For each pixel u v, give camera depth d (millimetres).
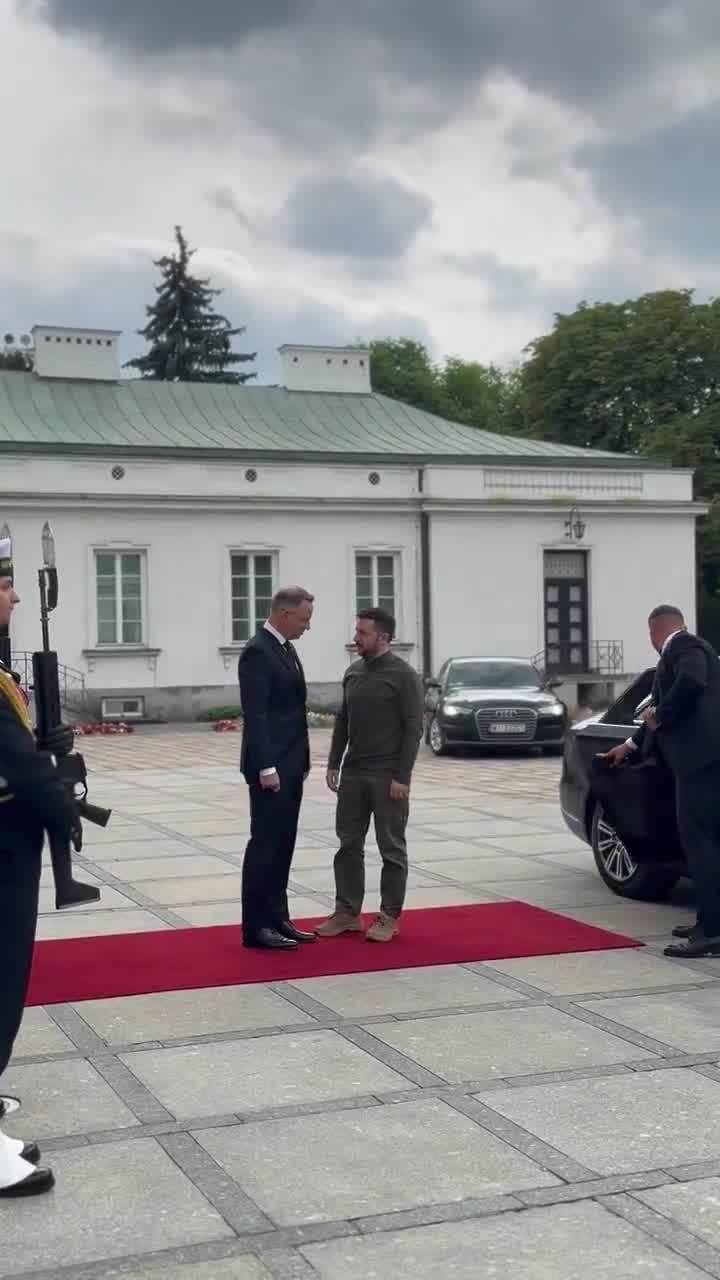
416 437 33469
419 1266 3609
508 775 17766
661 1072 5215
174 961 7062
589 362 41688
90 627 28438
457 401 63750
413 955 7203
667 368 40062
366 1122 4676
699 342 40031
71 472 28609
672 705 7133
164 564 28984
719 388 40812
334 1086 5059
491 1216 3910
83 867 10086
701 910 7199
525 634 31391
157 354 58906
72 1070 5270
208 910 8453
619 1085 5059
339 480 30453
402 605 30781
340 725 7914
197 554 29219
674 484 32531
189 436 31281
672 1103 4855
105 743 24844
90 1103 4891
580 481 31922
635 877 8727
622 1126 4621
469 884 9430
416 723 7695
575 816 9375
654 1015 6023
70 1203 4016
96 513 28469
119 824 12594
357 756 7742
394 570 30844
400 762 7656
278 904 7445
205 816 13234
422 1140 4500
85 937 7672
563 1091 4992
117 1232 3820
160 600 28953
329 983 6613
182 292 59000
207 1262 3643
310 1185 4137
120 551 28734
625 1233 3797
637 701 9000
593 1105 4836
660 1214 3916
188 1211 3955
